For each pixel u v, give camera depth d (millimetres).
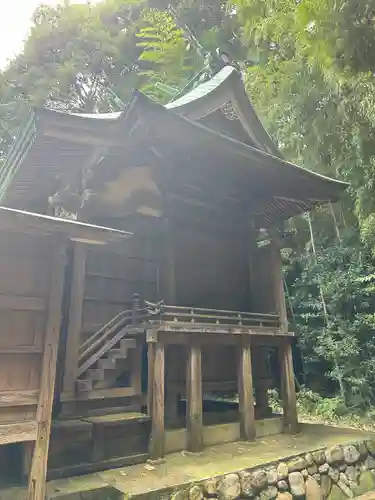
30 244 3141
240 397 5617
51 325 3084
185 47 15594
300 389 10508
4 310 2949
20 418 2859
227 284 7133
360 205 7781
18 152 5449
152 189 6387
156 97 14531
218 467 4246
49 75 16406
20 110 15453
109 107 17531
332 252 10125
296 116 9047
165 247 6246
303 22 6422
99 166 5656
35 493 2754
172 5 16953
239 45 14336
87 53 17172
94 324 5715
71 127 4695
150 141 5465
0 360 2871
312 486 4723
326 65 6609
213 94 6871
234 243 7461
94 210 5676
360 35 5707
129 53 17609
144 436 4844
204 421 6117
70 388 4891
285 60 9031
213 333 5328
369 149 7059
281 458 4617
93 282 5859
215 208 7242
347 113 7184
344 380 9320
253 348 6953
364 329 8992
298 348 11109
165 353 5883
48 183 5965
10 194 6426
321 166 9406
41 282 3143
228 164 6422
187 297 6570
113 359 5016
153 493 3527
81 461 4375
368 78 6223
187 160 6273
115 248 6160
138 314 5863
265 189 7297
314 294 10680
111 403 5340
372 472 5543
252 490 4156
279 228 8078
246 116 7348
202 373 6238
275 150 7734
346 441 5566
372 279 9133
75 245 5473
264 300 6961
